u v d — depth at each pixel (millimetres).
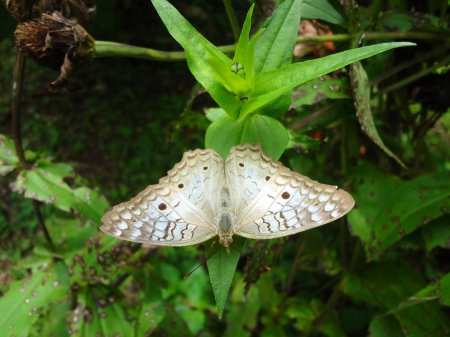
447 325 124
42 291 132
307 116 124
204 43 91
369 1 141
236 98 92
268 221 93
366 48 81
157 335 159
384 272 146
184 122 130
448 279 104
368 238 120
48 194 125
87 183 133
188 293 214
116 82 336
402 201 117
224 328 208
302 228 87
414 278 143
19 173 126
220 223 92
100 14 304
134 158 292
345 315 188
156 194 96
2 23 242
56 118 314
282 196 94
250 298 179
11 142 129
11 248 249
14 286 133
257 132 96
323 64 85
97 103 322
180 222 95
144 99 325
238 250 89
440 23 115
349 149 135
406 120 150
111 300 135
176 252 228
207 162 97
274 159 94
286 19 95
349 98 113
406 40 123
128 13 351
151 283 146
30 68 346
